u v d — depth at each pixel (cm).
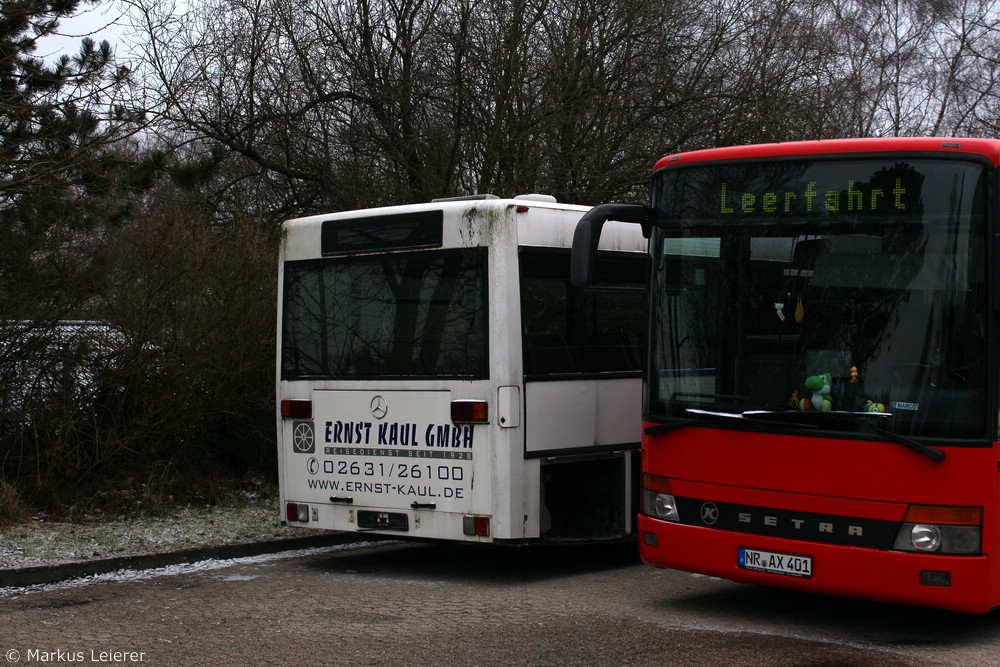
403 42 1777
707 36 1891
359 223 908
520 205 845
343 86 1781
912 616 730
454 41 1759
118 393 1105
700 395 714
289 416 938
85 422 1088
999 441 619
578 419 877
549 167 1778
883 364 641
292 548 995
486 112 1755
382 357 888
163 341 1118
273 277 1195
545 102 1764
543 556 977
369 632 677
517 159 1762
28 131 1033
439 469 851
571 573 891
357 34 1784
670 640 655
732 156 716
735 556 685
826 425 651
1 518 993
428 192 1722
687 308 727
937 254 635
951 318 625
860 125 2108
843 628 694
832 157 677
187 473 1162
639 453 936
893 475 627
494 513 821
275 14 1748
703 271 722
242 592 804
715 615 729
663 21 1819
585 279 724
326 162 1728
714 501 698
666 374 734
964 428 614
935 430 618
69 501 1071
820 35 1970
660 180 753
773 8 1906
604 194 1798
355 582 847
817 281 673
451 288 853
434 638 661
